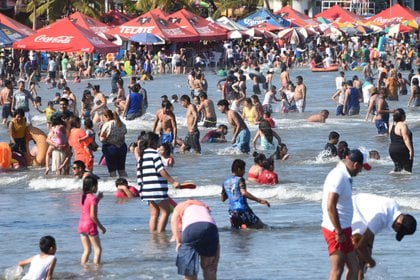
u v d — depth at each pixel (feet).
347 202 60.23
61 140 129.90
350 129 185.06
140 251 80.53
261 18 465.47
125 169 131.34
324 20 502.79
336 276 60.54
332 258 60.59
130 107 188.34
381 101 173.17
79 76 342.03
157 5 494.18
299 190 112.57
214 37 390.42
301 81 222.07
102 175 128.26
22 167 137.28
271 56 418.51
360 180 120.37
